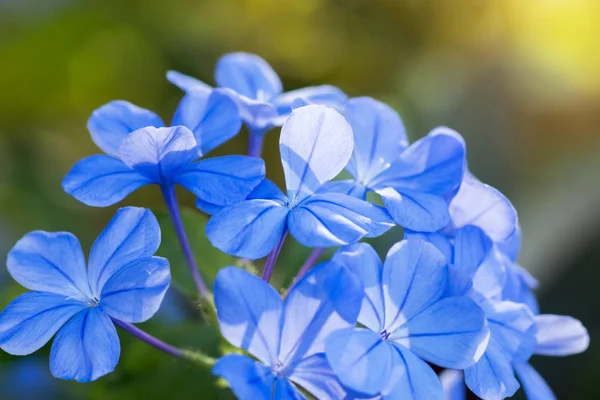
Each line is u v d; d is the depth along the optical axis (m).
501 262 0.24
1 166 0.41
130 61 0.42
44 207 0.40
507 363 0.23
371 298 0.22
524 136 0.40
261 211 0.23
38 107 0.42
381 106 0.25
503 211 0.24
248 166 0.23
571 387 0.33
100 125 0.25
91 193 0.24
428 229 0.23
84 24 0.42
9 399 0.29
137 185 0.24
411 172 0.24
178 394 0.27
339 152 0.23
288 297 0.22
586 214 0.35
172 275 0.27
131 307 0.22
